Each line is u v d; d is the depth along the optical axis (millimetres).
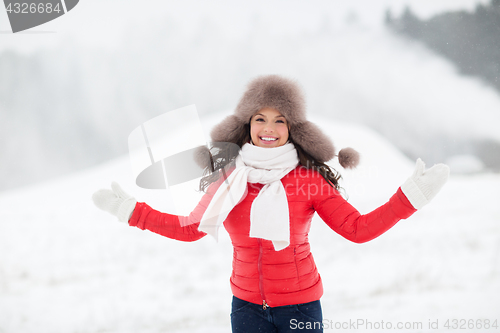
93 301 4934
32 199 18734
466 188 15492
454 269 5348
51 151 51406
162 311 4379
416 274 5195
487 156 48875
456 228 8398
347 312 3961
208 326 3773
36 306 4832
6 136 50969
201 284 5383
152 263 6871
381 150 24672
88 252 8062
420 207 1808
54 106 56406
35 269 6844
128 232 10062
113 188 2143
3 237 10094
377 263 5953
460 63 63469
